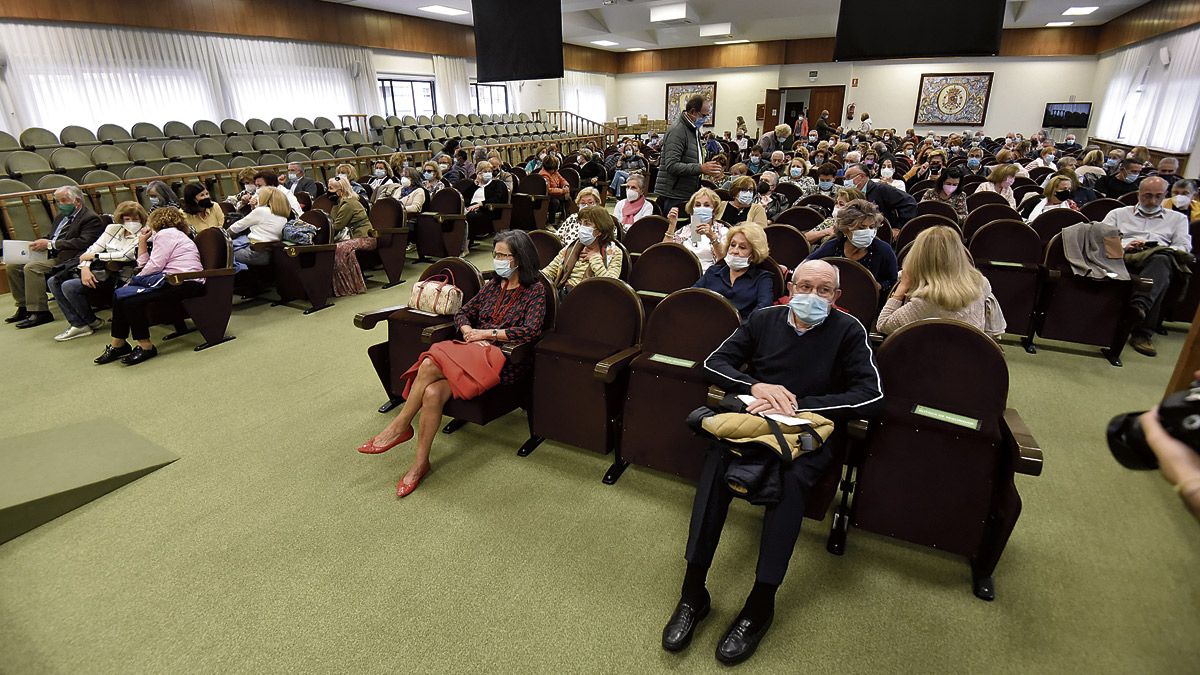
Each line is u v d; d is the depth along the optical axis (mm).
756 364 1875
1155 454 770
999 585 1727
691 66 18125
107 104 8336
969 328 1699
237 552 1920
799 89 17094
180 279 3512
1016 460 1488
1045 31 14109
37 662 1533
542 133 14750
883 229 3912
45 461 2398
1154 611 1620
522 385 2455
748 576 1790
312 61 10758
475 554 1892
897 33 3828
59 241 4133
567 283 3027
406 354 2713
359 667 1497
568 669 1483
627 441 2178
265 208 4602
